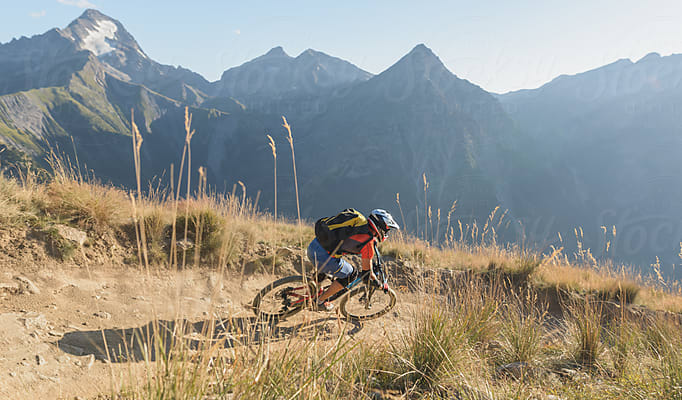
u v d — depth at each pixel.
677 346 3.99
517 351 4.19
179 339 2.03
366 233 4.31
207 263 5.76
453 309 4.29
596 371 4.03
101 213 5.55
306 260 6.90
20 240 4.64
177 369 1.87
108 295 4.32
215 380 2.18
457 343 3.61
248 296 5.34
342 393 2.69
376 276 4.77
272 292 5.64
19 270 4.27
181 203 6.41
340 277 4.58
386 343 3.71
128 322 3.84
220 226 6.06
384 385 3.16
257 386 2.09
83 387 2.68
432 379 3.20
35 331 3.28
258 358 2.29
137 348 3.36
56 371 2.79
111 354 3.20
